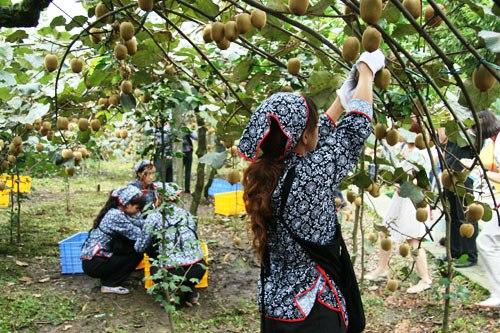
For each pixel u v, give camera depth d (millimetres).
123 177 12602
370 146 2816
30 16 1992
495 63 1753
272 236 1953
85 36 2477
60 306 4750
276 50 2879
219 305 4918
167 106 3061
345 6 2047
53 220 8102
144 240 4547
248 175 1947
